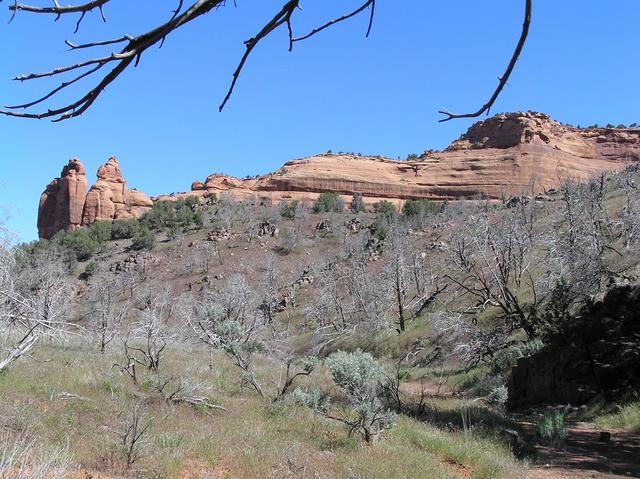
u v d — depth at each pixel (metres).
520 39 1.44
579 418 13.62
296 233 89.31
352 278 44.44
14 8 1.22
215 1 1.47
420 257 48.50
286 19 1.71
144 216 109.88
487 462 8.48
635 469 8.78
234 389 13.18
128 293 35.22
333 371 9.89
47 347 15.59
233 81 1.74
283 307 57.25
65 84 1.36
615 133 146.62
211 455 7.25
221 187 160.00
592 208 30.81
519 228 32.12
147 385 11.10
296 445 8.19
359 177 148.00
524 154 136.62
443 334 29.31
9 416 7.27
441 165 147.75
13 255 12.54
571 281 20.75
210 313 21.30
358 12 1.72
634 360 14.09
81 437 7.25
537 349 20.66
